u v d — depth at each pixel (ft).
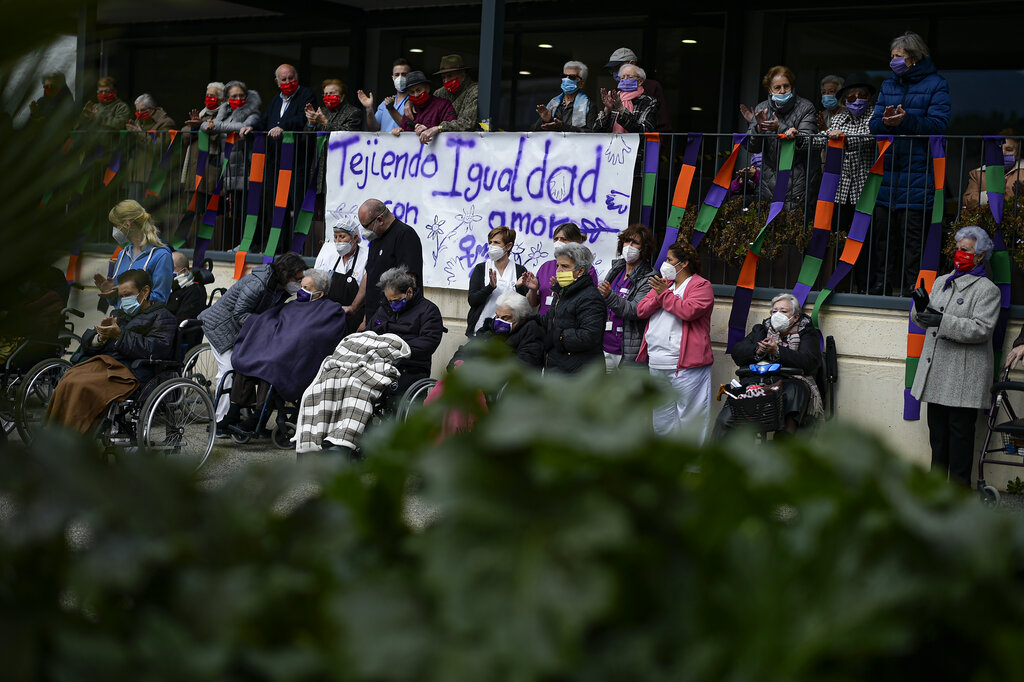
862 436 2.61
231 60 50.01
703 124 40.04
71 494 2.57
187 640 2.41
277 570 2.60
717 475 2.40
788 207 28.09
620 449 2.30
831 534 2.42
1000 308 25.32
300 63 48.42
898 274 27.63
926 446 26.22
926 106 26.55
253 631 2.48
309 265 35.19
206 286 37.09
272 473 2.77
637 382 2.49
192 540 2.58
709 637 2.34
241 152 37.11
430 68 45.75
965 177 35.81
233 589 2.50
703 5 39.27
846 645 2.30
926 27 36.50
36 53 2.70
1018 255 25.53
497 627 2.27
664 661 2.32
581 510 2.35
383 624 2.40
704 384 27.02
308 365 27.37
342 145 33.81
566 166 30.19
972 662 2.45
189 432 27.25
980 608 2.36
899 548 2.41
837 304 27.27
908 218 26.96
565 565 2.30
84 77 2.77
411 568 2.54
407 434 2.68
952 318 23.73
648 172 29.40
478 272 29.78
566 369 25.45
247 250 36.06
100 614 2.52
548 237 30.48
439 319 27.02
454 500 2.39
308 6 44.39
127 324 24.18
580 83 33.30
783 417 24.58
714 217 28.12
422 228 32.40
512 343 25.45
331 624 2.44
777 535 2.46
